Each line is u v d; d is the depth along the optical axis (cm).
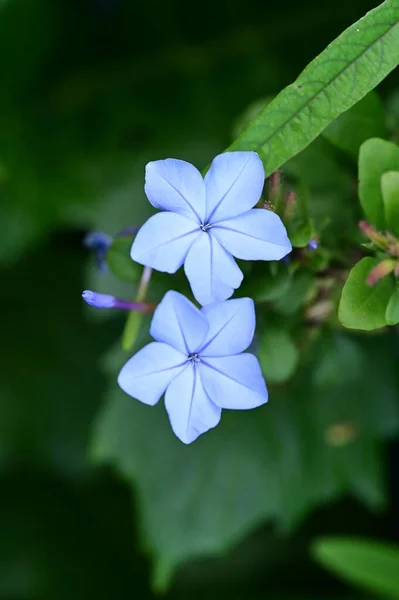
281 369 40
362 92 38
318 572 54
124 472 48
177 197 37
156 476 48
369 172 39
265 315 40
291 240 39
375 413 48
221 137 52
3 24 52
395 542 53
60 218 53
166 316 37
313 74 38
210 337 38
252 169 37
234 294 39
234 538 49
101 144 55
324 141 41
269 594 54
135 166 47
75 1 53
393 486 53
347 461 48
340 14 51
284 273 39
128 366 38
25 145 55
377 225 40
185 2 52
